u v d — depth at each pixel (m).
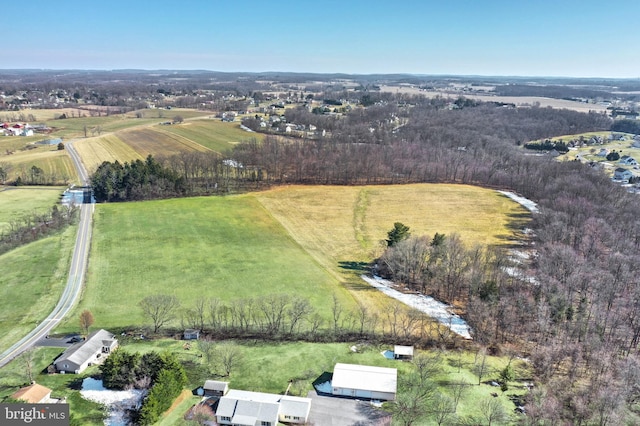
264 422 66.19
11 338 88.44
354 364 80.44
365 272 123.00
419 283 116.69
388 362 82.94
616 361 80.69
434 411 70.25
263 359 82.88
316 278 117.62
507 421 67.94
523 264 121.75
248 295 107.50
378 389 73.00
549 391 74.12
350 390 73.56
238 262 125.31
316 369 80.56
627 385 73.69
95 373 77.75
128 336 89.81
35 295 105.69
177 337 90.06
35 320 95.38
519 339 91.44
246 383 76.31
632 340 87.62
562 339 89.06
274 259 128.12
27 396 67.44
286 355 84.38
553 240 132.38
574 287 105.94
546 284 104.25
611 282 105.44
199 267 121.44
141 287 110.31
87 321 89.50
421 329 94.62
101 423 66.19
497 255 121.75
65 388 73.44
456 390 74.88
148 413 65.25
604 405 69.00
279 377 78.12
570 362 83.12
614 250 124.06
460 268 115.06
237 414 66.75
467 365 82.44
